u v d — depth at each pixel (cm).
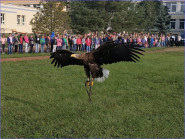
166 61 2239
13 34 2462
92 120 834
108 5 5034
